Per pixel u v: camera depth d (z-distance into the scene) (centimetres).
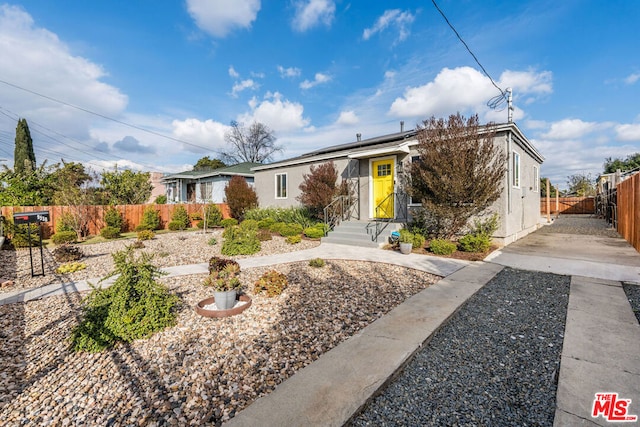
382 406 219
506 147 861
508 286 511
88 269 704
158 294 354
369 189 1154
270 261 741
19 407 224
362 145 1362
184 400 227
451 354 293
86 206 1330
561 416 204
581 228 1380
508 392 233
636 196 786
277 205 1599
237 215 1748
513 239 953
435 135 795
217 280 414
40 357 298
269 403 215
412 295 466
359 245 950
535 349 298
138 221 1569
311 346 306
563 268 614
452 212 809
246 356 289
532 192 1298
